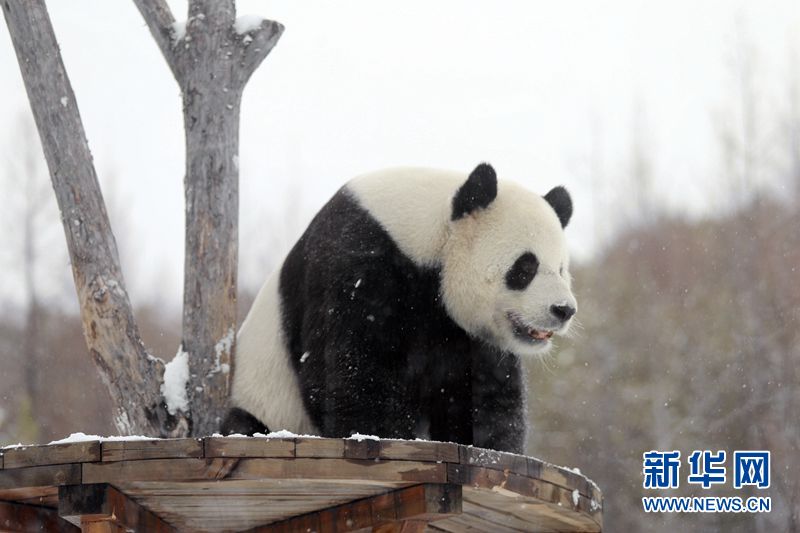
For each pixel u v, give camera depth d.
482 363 11.06
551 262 10.84
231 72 11.79
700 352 32.00
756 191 40.88
